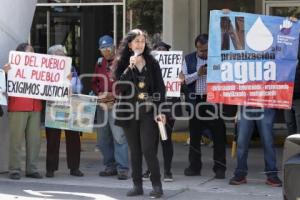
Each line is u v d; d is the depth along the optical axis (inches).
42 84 426.9
